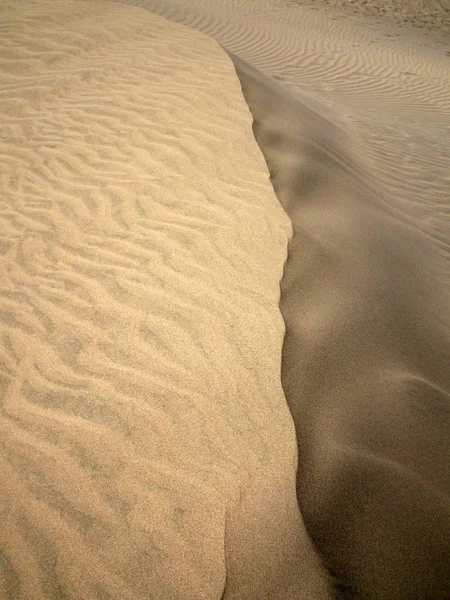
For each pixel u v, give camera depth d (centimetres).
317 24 1420
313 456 181
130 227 307
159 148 383
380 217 364
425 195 508
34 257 290
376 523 159
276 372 216
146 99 450
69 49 537
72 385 212
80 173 364
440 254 369
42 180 360
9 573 154
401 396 205
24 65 507
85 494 173
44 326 243
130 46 550
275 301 254
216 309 246
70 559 157
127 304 251
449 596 146
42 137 409
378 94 969
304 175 365
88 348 229
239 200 329
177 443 187
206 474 177
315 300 256
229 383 210
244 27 1255
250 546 156
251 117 430
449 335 259
